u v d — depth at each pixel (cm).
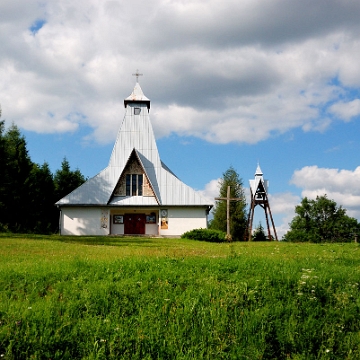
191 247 2305
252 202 4731
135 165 4250
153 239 3103
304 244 2698
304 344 845
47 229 5509
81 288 983
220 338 838
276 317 898
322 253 1859
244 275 1079
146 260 1221
